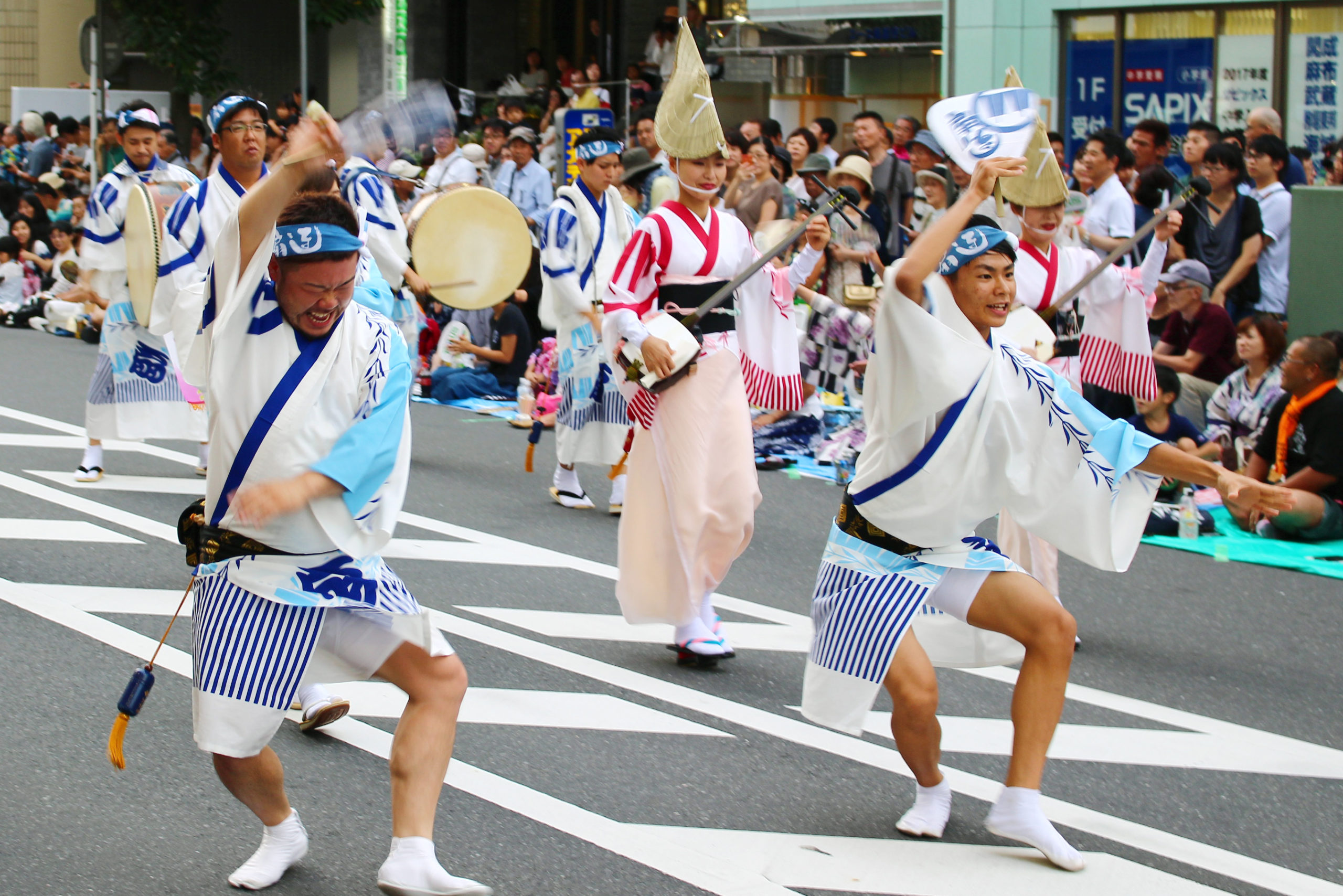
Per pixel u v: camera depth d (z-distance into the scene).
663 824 3.94
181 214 6.97
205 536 3.20
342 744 4.45
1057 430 3.74
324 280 3.05
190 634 5.48
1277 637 5.87
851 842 3.84
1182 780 4.37
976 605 3.71
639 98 15.93
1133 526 3.83
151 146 7.71
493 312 11.65
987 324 3.71
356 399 3.17
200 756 4.33
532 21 20.42
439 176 12.16
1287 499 3.69
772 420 9.43
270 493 2.99
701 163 5.30
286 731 4.55
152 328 7.08
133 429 7.90
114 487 8.00
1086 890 3.58
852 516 3.81
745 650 5.55
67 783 4.11
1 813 3.91
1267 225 9.42
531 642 5.57
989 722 4.81
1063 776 4.38
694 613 5.26
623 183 9.02
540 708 4.84
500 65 20.42
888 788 4.24
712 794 4.16
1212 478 3.73
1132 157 9.14
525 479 8.63
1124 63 13.14
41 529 7.00
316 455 3.13
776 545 7.21
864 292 9.45
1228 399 8.34
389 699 4.85
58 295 14.91
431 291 8.34
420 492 8.21
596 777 4.27
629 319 5.17
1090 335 6.14
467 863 3.66
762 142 10.54
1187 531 7.47
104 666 5.09
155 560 6.50
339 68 19.83
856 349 9.50
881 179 10.49
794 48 14.23
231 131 6.90
